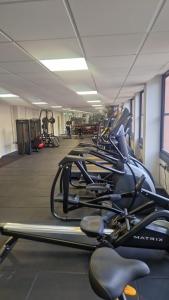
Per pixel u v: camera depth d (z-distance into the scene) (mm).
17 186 5070
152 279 2018
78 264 2258
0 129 9109
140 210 2645
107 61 3238
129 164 3537
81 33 2184
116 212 2908
